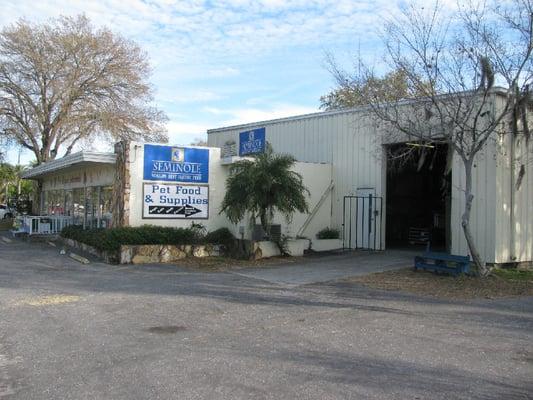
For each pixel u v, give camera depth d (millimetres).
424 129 15641
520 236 15953
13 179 62969
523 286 11953
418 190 24484
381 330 7945
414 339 7445
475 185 15617
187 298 10453
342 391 5379
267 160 16203
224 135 25547
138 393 5316
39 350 6863
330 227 20172
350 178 19734
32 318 8680
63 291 11172
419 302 10164
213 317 8773
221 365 6207
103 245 16125
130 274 13734
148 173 17547
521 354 6758
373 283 12258
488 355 6699
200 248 17000
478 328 8133
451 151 15078
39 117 35969
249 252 16641
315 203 19781
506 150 15453
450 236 16906
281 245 17094
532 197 16469
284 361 6371
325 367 6152
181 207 18094
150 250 16078
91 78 36969
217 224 18750
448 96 13344
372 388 5473
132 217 17266
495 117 13961
